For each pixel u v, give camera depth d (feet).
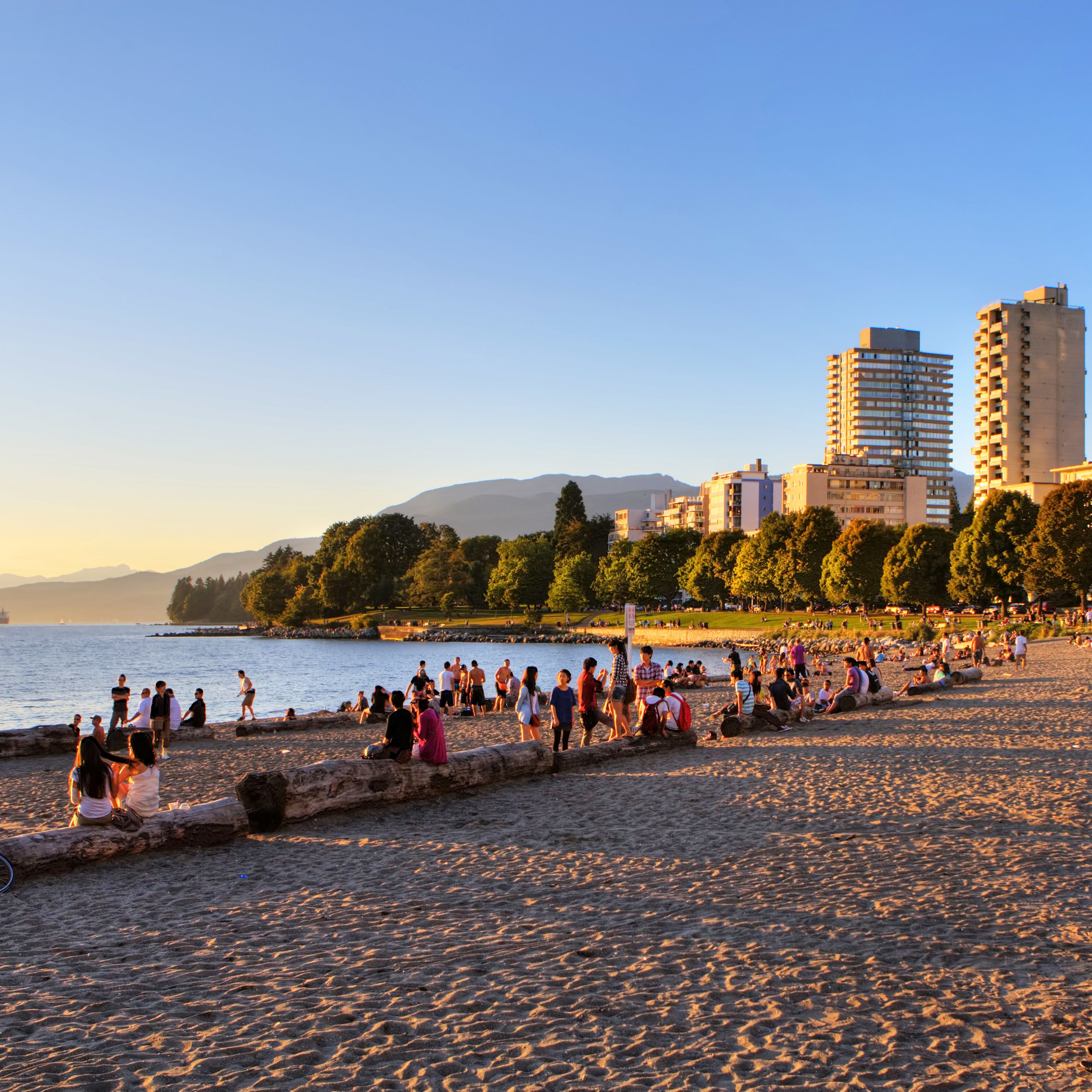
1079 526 287.07
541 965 26.40
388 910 32.63
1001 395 606.96
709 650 367.45
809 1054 20.58
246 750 90.38
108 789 41.98
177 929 31.07
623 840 42.70
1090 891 32.50
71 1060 20.72
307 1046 21.38
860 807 48.44
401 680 262.06
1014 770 58.49
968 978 24.84
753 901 32.32
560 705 69.87
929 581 348.18
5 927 31.94
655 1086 19.26
